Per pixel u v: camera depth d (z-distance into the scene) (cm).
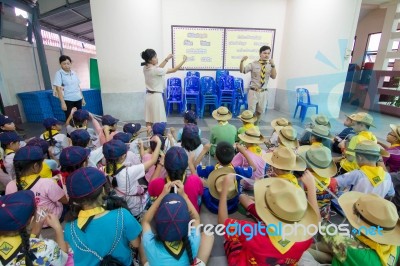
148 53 289
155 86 305
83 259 100
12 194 86
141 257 113
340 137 283
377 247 93
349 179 161
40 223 107
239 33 553
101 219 97
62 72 321
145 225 109
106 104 486
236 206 163
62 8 552
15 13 476
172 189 119
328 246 112
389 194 161
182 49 544
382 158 191
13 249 82
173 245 93
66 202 160
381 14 692
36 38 549
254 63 373
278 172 143
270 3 546
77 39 895
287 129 216
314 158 159
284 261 100
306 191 141
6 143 201
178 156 133
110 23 442
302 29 512
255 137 204
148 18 461
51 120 236
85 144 198
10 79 462
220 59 563
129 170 147
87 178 94
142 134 301
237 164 200
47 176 169
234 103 529
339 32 473
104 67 466
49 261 89
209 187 166
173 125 453
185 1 518
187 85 535
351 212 103
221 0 528
